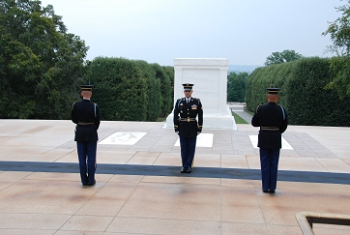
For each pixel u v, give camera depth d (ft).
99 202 16.55
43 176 20.53
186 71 39.06
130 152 27.04
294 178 20.71
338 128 41.60
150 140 31.81
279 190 18.51
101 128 38.52
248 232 13.56
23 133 35.35
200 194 17.75
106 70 81.00
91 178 18.84
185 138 21.39
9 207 15.85
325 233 13.83
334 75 69.26
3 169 21.89
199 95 39.17
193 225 14.14
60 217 14.82
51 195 17.42
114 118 82.33
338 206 16.34
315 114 70.79
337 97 69.56
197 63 38.60
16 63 68.59
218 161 24.52
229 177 20.68
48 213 15.21
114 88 80.89
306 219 14.23
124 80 81.05
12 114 72.49
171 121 39.06
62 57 74.69
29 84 75.66
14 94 74.43
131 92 81.41
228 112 41.14
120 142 30.86
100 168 22.36
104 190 18.22
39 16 74.18
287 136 34.81
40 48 73.26
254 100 128.98
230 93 221.25
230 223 14.35
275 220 14.69
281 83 81.92
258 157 25.77
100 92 81.46
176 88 39.24
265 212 15.52
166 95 115.85
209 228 13.88
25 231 13.47
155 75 106.63
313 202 16.81
